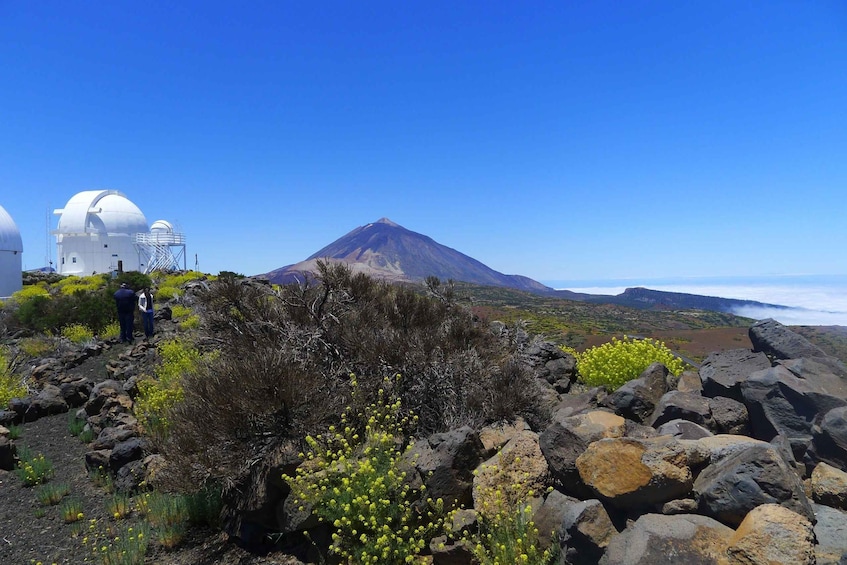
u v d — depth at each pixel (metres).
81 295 20.28
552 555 3.76
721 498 3.46
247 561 4.79
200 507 5.48
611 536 3.55
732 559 3.03
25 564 4.75
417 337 7.04
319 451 4.94
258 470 5.22
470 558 4.06
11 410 9.50
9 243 44.62
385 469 4.73
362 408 5.98
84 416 9.16
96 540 5.17
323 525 4.75
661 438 4.02
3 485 6.65
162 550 5.04
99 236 58.22
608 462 3.84
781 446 4.23
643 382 6.06
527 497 4.39
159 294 24.75
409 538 4.33
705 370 6.14
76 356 13.60
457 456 4.70
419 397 6.39
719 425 5.21
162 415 7.52
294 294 8.29
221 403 5.42
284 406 5.50
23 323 18.91
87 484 6.65
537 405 6.38
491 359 7.45
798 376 4.88
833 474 3.76
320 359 7.10
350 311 8.34
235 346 7.87
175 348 11.84
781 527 3.00
